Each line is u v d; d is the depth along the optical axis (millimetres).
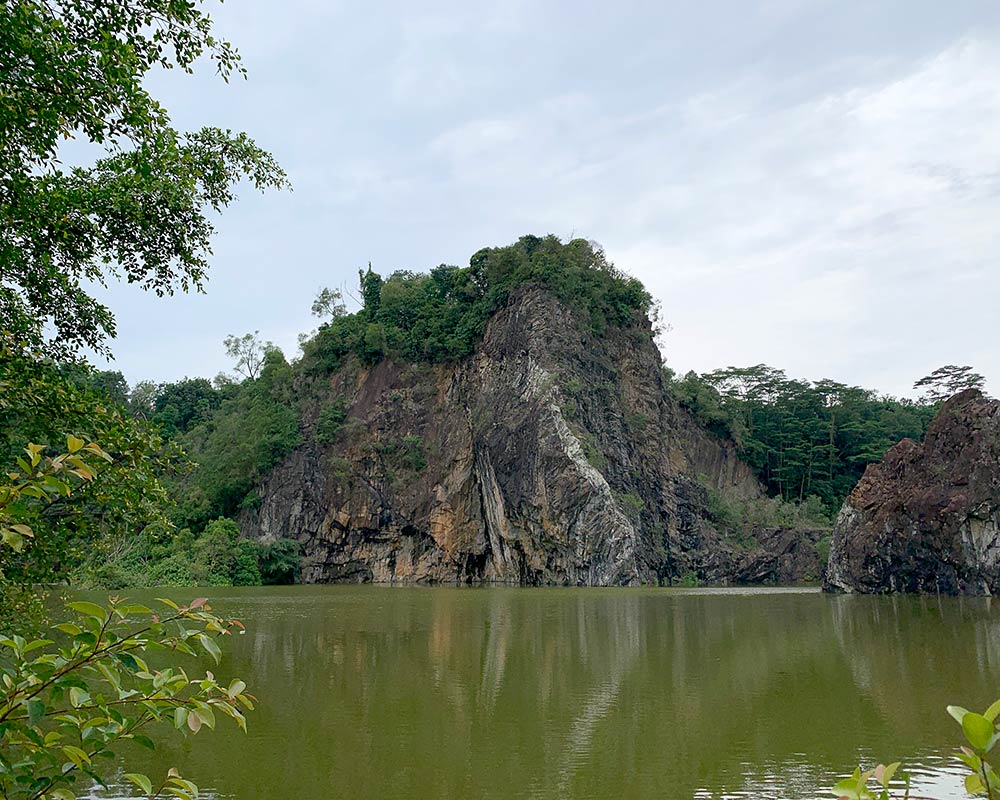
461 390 77562
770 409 94125
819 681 19156
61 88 7762
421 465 75250
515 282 74750
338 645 25500
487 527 69750
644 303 82438
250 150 11445
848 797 3926
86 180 10578
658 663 21844
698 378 95000
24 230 9273
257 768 12578
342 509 74875
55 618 21281
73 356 10953
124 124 8461
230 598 47781
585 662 22047
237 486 77500
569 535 61250
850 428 90312
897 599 45188
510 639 26938
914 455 53094
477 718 15703
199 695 4941
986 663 21375
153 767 12594
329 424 78625
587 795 11352
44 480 4434
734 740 14047
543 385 66000
